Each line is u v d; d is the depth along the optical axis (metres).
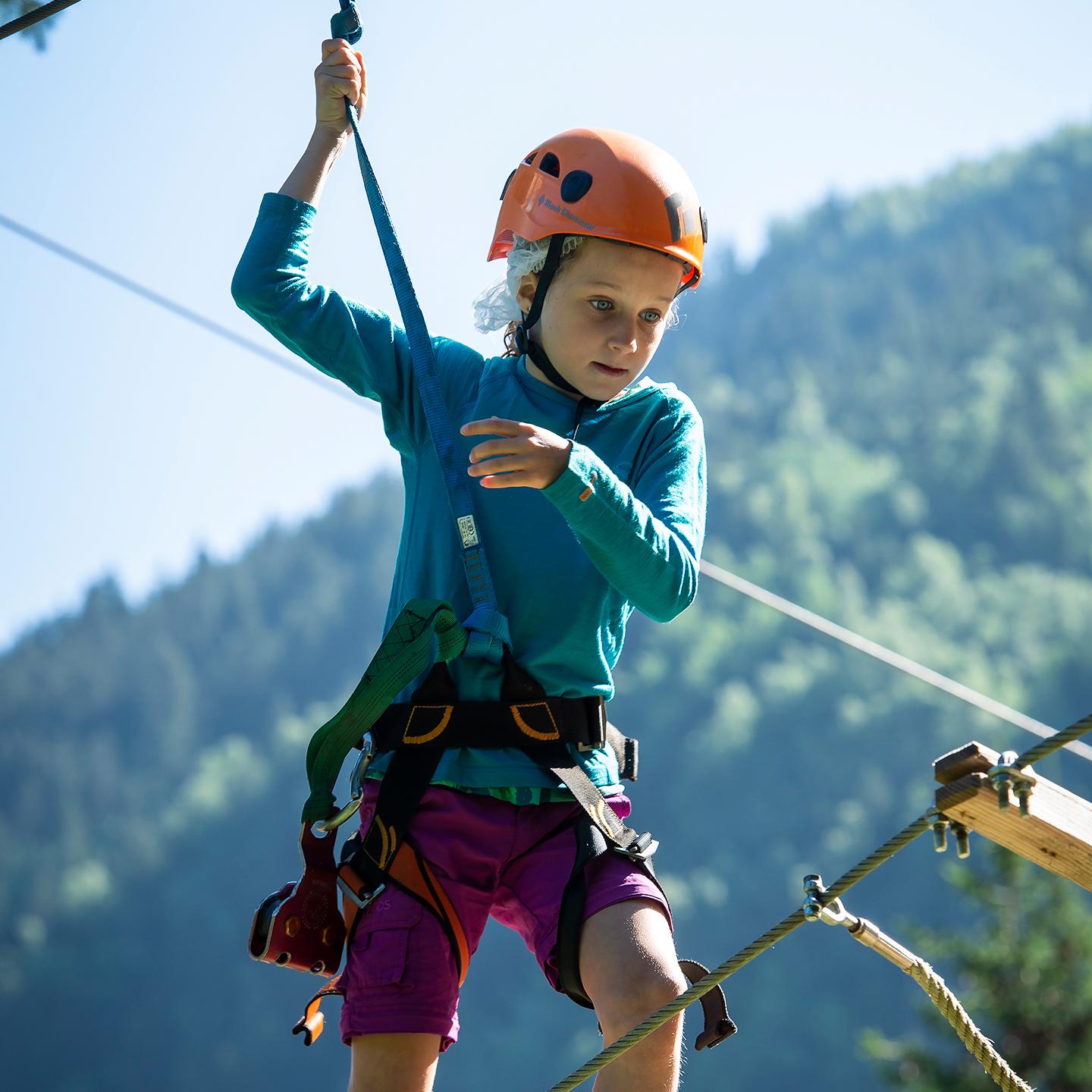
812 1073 116.25
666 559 3.63
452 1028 3.66
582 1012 127.88
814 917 3.07
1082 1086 24.86
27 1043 155.50
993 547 190.25
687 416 4.14
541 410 4.10
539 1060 125.25
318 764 3.74
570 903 3.65
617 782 3.96
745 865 142.88
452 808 3.79
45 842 193.88
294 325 4.11
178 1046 153.88
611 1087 3.50
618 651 4.03
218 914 169.25
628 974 3.53
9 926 174.00
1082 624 161.88
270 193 4.25
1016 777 2.95
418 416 4.18
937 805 3.05
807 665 156.62
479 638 3.78
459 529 3.88
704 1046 3.71
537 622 3.89
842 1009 119.94
